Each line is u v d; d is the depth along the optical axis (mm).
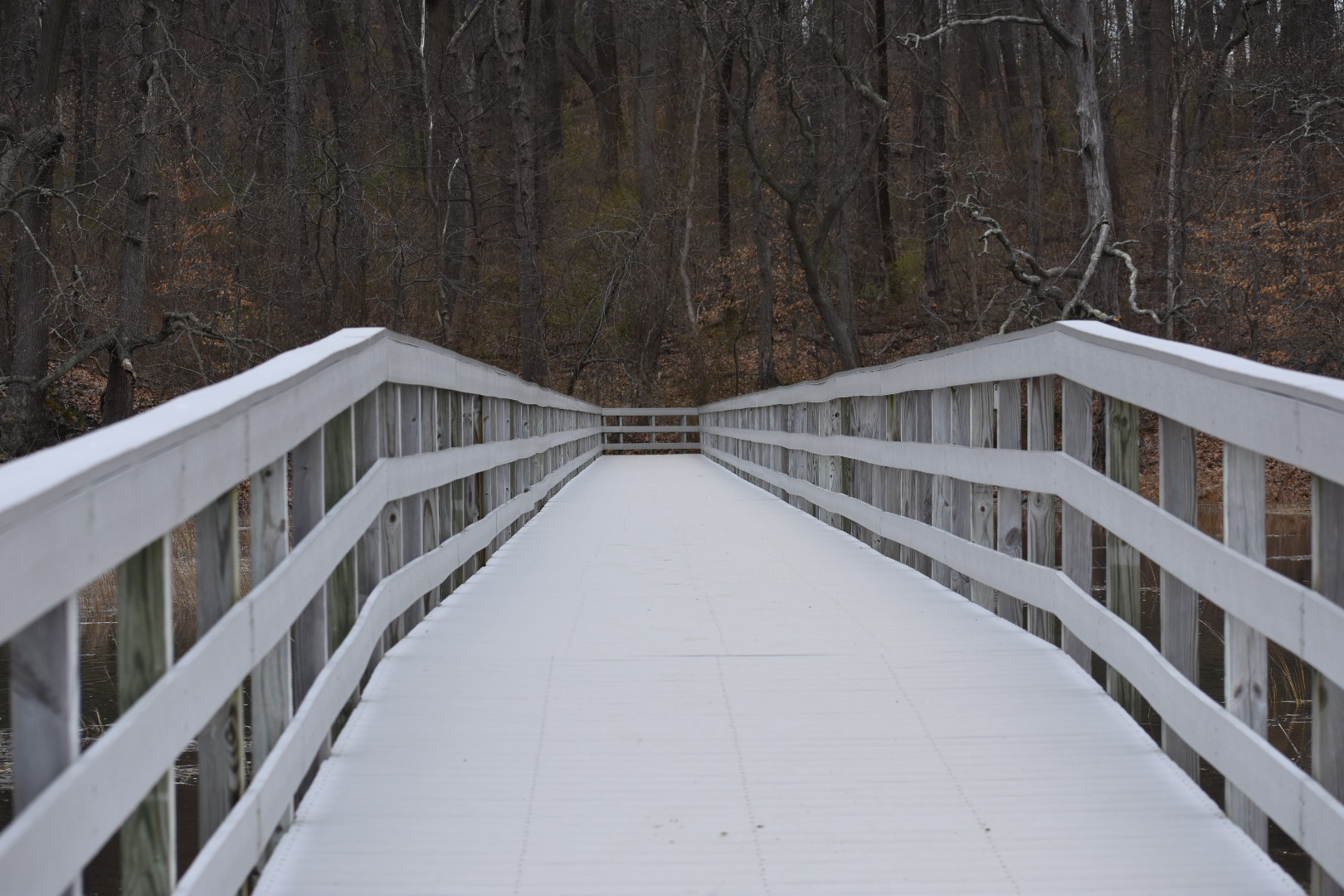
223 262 28312
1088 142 16297
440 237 32750
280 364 3465
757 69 25266
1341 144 18688
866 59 27672
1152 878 3074
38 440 19844
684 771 3840
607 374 38469
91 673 8766
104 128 24375
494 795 3643
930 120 34031
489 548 8742
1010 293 30547
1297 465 2742
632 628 5863
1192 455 3805
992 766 3879
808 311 39750
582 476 18984
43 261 20062
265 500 3299
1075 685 4770
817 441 11312
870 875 3096
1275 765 2939
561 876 3098
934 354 7121
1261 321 23234
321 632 3852
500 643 5527
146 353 25188
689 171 39969
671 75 43406
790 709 4484
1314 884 2998
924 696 4629
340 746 4066
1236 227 23281
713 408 23766
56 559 1791
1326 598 2686
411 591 5566
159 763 2221
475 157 36469
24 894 1649
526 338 24312
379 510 4812
